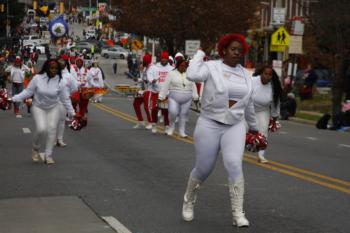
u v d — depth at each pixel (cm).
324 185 1180
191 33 5731
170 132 2031
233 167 835
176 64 1961
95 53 10625
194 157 1541
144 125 2288
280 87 1376
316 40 4106
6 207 962
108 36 13750
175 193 1097
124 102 4016
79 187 1134
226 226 869
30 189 1110
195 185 883
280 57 4141
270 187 1157
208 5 5634
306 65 5197
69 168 1352
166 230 844
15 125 2327
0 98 1367
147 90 2138
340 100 3019
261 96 1370
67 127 2244
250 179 1241
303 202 1028
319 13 3206
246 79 843
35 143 1419
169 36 5884
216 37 5912
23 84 2927
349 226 875
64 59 1639
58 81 1368
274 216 930
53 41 10419
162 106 2077
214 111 838
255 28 6438
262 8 6519
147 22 5775
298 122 3086
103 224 865
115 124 2434
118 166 1391
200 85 1994
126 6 5922
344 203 1024
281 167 1402
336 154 1708
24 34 12506
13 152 1603
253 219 912
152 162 1455
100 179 1221
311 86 4041
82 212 934
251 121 911
